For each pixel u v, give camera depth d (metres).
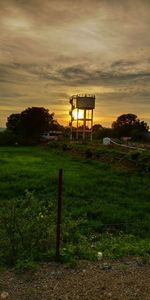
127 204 17.11
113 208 15.85
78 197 18.16
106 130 96.50
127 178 24.91
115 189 20.56
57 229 6.84
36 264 6.62
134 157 31.59
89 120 76.44
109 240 10.58
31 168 29.19
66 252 7.23
